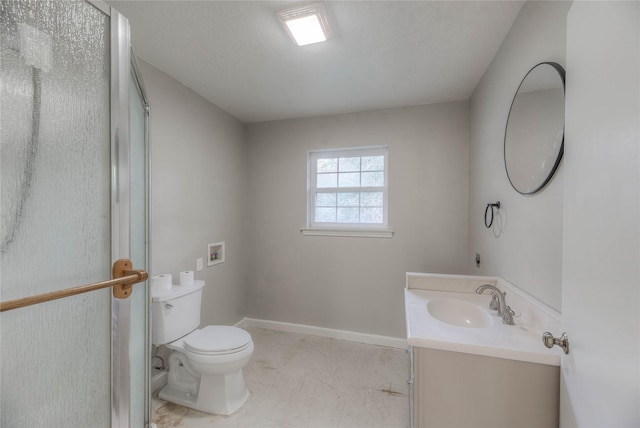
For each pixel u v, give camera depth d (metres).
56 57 0.67
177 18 1.32
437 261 2.34
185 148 2.04
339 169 2.70
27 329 0.63
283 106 2.44
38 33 0.64
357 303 2.54
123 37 0.84
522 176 1.21
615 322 0.53
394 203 2.45
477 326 1.36
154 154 1.77
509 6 1.24
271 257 2.81
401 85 2.03
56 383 0.68
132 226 1.07
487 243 1.74
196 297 1.87
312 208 2.77
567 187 0.74
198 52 1.62
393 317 2.44
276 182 2.80
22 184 0.61
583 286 0.66
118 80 0.82
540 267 1.09
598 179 0.59
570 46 0.74
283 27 1.39
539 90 1.07
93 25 0.76
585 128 0.65
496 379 0.95
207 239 2.28
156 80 1.78
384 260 2.47
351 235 2.56
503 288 1.42
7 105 0.59
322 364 2.11
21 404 0.61
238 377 1.67
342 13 1.29
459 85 2.03
